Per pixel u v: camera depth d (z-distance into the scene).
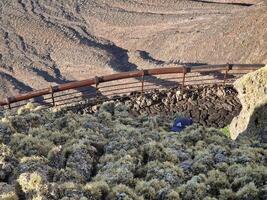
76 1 68.69
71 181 12.89
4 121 16.48
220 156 15.97
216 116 26.22
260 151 17.16
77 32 62.69
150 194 13.02
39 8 67.81
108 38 61.19
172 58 53.75
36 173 12.23
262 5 54.81
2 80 54.50
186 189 13.50
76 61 57.28
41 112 20.55
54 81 54.06
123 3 67.25
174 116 23.91
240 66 25.94
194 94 27.58
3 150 13.68
